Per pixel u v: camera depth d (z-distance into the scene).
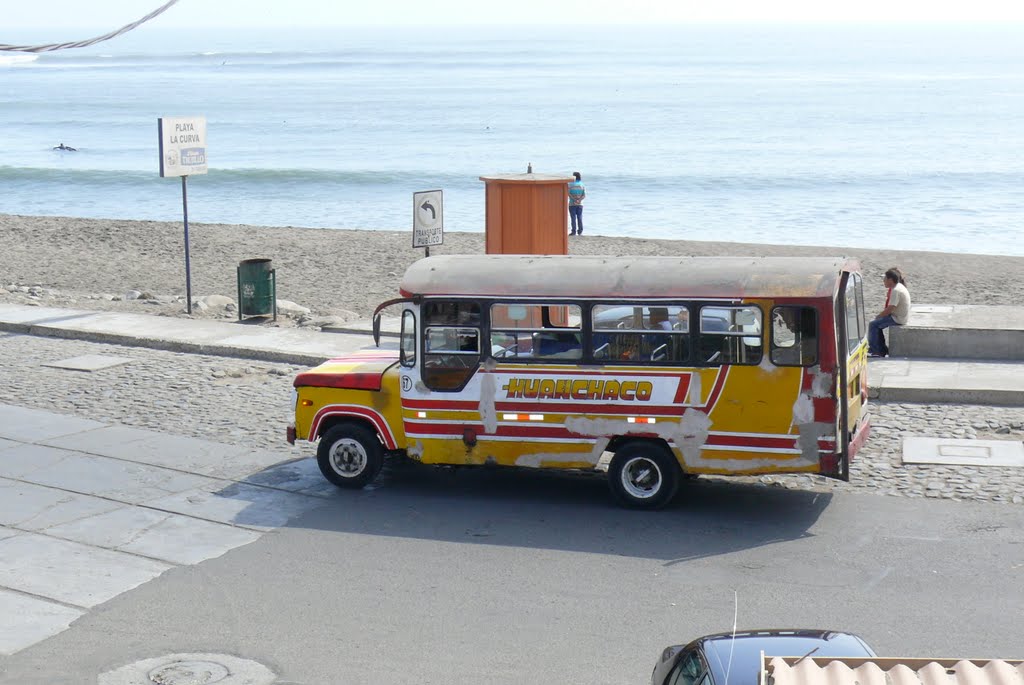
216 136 99.88
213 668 9.56
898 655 9.61
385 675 9.39
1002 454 15.08
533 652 9.80
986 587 11.03
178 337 22.70
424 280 13.74
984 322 20.31
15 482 14.65
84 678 9.40
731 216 49.59
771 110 121.88
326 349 21.59
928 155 74.44
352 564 11.94
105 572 11.77
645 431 13.25
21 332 24.22
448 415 13.79
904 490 13.94
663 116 115.50
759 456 12.92
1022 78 191.00
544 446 13.58
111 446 16.19
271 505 13.82
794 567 11.65
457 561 11.98
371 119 118.25
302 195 58.84
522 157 77.69
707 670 6.85
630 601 10.88
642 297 13.05
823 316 12.56
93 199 57.81
